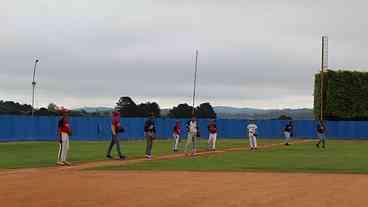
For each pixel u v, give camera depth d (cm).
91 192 1722
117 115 3194
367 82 8750
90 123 6769
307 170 2489
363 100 8762
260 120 8338
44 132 6366
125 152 3912
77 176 2178
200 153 3881
